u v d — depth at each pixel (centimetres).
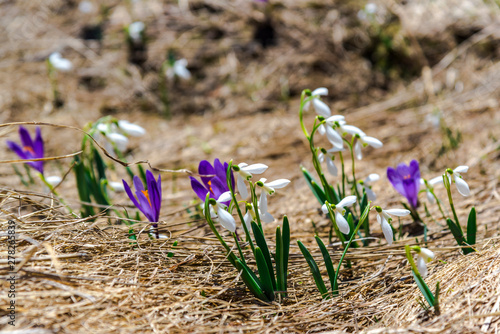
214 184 203
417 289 203
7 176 408
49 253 187
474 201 306
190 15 667
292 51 621
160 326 171
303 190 373
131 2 687
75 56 632
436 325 174
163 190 405
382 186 357
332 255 237
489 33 608
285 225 204
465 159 383
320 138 482
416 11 651
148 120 565
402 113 530
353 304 203
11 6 704
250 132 512
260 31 643
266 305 202
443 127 433
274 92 586
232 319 191
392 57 619
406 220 296
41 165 288
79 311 166
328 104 576
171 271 212
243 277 200
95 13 684
